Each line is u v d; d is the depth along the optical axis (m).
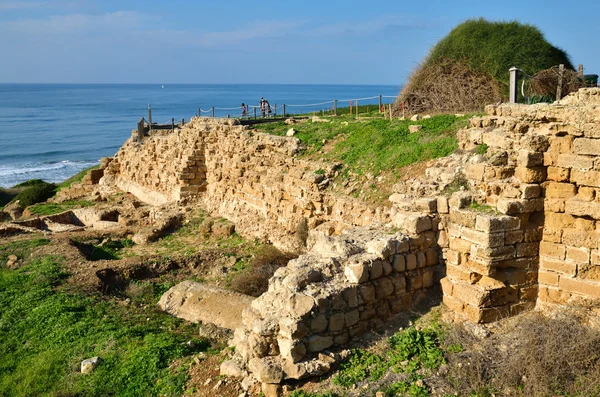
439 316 10.30
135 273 17.75
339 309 9.48
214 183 25.78
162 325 13.16
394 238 10.52
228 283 16.75
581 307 9.51
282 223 19.67
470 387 8.17
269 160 21.59
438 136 16.34
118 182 36.66
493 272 9.80
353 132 20.27
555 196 9.90
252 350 9.01
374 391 8.35
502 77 24.55
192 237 22.86
